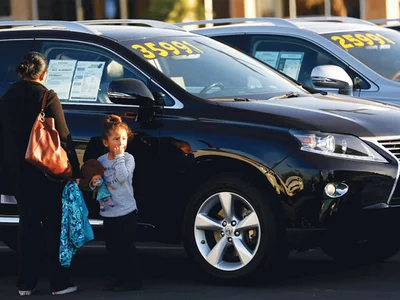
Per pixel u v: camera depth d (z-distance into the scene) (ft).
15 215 36.88
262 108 34.71
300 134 33.53
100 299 33.40
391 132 34.17
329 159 33.27
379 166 33.50
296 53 48.83
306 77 48.37
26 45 38.22
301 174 33.22
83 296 33.96
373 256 37.93
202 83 36.76
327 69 44.93
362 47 48.47
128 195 33.76
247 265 33.99
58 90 37.22
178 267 38.58
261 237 33.68
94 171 33.24
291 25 49.44
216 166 34.63
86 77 37.04
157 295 33.60
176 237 35.63
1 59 38.42
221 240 34.42
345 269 37.50
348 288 34.01
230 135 34.17
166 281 35.94
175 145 34.88
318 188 33.14
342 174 33.22
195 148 34.55
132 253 34.06
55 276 34.24
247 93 37.17
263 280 34.58
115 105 36.14
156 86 36.01
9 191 36.78
